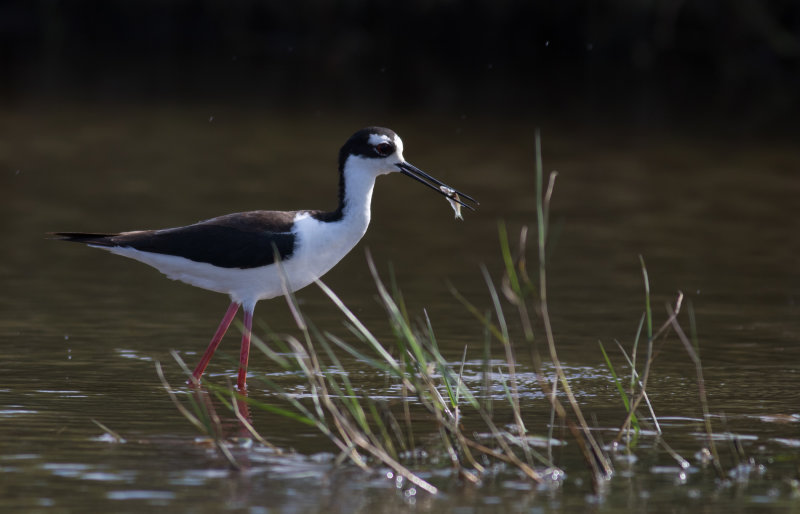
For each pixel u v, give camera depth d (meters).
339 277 15.11
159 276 15.02
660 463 8.35
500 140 27.48
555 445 8.76
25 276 14.57
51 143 25.45
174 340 11.88
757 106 34.62
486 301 13.79
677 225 18.81
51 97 32.50
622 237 17.84
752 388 10.32
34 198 19.61
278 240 10.61
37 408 9.40
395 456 8.41
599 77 40.66
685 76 41.19
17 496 7.40
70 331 12.02
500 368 10.99
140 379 10.41
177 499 7.42
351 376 10.74
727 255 16.61
